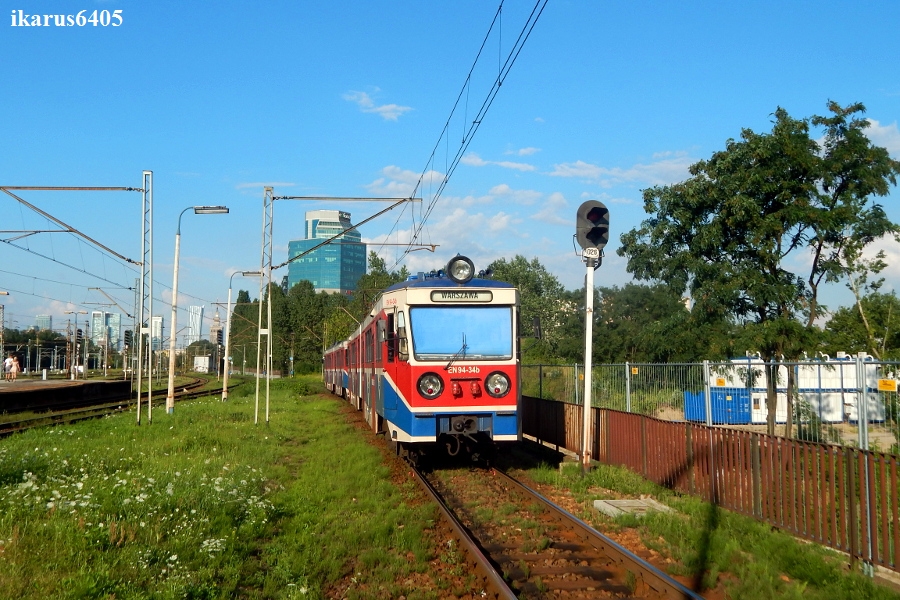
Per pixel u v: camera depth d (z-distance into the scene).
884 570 7.49
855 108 16.12
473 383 12.80
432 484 12.33
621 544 8.33
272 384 54.66
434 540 8.54
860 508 7.34
